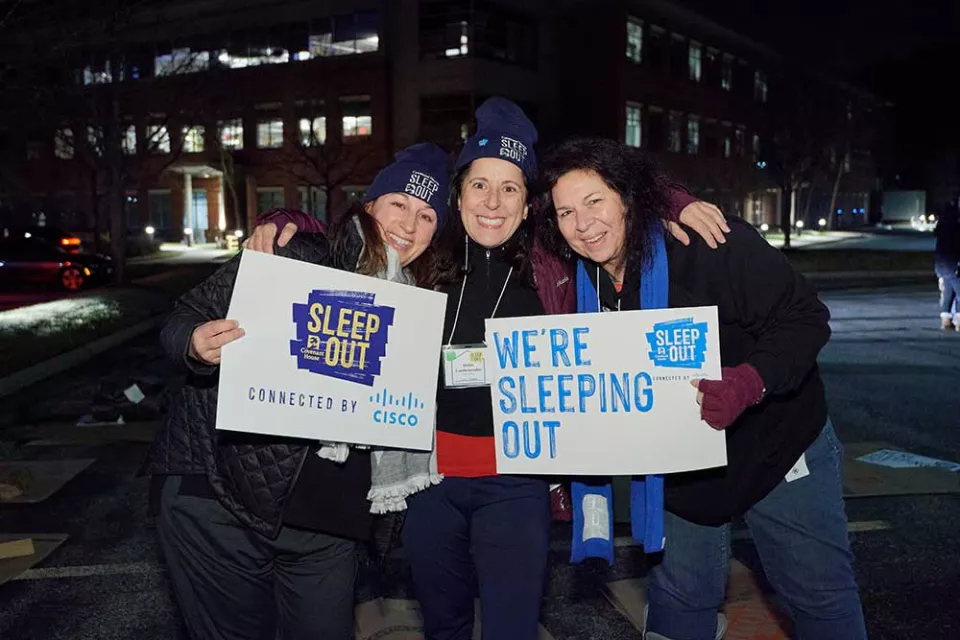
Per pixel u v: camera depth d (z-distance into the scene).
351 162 40.00
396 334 2.69
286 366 2.57
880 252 31.92
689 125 49.56
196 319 2.56
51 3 13.92
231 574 2.69
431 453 2.89
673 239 2.70
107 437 7.50
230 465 2.56
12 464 6.63
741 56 54.19
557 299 3.03
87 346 12.80
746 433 2.69
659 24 45.62
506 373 2.82
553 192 2.73
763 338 2.60
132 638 3.85
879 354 11.52
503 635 2.82
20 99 14.73
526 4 40.75
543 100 42.44
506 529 2.90
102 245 34.41
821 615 2.74
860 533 4.99
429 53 38.50
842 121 56.00
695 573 2.96
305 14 40.72
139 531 5.23
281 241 2.66
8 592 4.36
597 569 4.60
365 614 4.02
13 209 46.00
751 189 53.34
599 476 3.03
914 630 3.85
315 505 2.61
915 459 6.41
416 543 3.01
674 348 2.68
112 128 21.58
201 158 43.69
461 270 2.95
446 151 3.03
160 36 40.16
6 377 9.95
